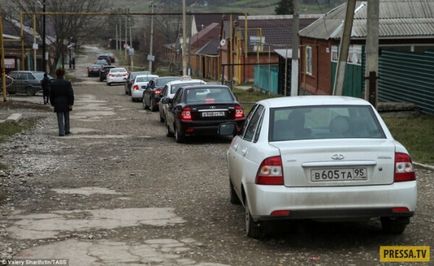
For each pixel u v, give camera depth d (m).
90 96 76.06
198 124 29.59
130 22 162.88
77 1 107.38
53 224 14.41
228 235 13.38
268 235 13.24
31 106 55.72
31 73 73.06
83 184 19.58
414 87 38.06
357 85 46.25
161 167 22.91
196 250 12.27
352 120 13.07
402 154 11.96
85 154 26.67
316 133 12.80
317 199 11.57
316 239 12.98
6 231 13.77
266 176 11.79
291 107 13.42
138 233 13.60
